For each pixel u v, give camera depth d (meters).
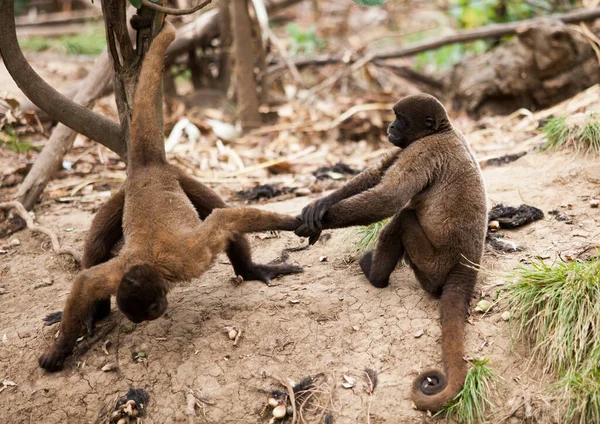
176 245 6.69
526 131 12.26
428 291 7.48
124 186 7.73
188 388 6.84
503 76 14.39
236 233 7.01
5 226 9.63
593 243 7.95
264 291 7.79
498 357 6.74
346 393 6.63
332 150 13.37
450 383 6.34
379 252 7.62
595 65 14.19
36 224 9.65
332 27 21.28
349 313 7.36
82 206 10.52
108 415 6.76
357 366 6.83
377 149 13.49
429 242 7.32
